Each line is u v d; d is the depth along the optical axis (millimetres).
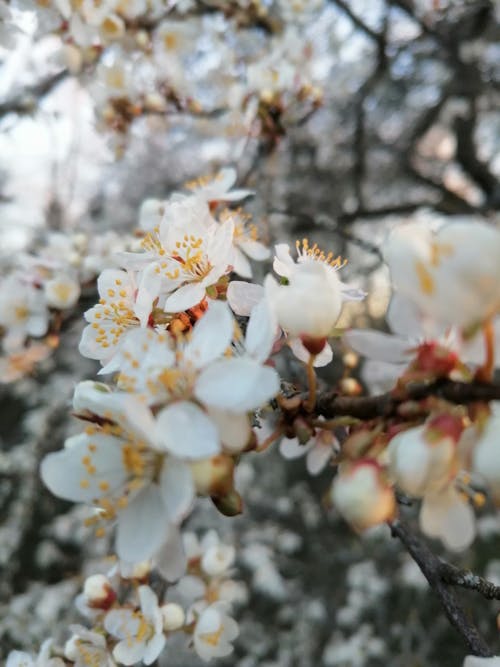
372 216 332
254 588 348
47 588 305
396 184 424
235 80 229
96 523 79
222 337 71
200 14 232
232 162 239
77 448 69
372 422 67
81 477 69
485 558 316
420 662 284
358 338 72
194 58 252
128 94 197
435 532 69
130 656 117
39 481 323
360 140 352
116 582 130
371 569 331
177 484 64
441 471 60
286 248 96
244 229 141
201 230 93
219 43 229
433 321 68
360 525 61
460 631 92
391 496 61
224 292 92
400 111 420
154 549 65
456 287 58
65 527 338
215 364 67
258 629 345
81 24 193
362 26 319
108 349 93
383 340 71
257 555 338
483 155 423
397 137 418
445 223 60
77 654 122
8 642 280
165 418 64
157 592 131
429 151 451
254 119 191
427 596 315
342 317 99
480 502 78
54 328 195
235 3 225
